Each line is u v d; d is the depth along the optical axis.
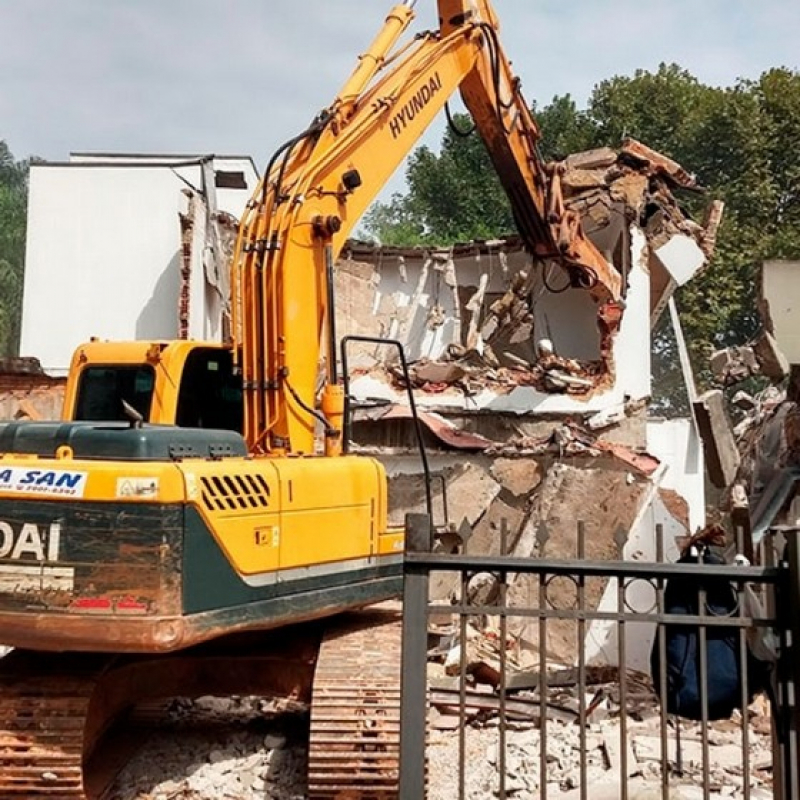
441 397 12.90
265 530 5.47
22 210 45.81
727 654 5.71
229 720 7.09
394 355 16.20
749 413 12.92
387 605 7.35
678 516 11.65
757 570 3.68
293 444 6.40
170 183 16.50
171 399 6.54
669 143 37.38
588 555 11.38
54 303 16.38
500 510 11.83
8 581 4.93
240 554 5.27
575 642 10.32
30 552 4.93
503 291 16.61
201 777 5.91
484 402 12.90
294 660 6.21
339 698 5.39
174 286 16.30
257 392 6.40
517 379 13.11
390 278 16.89
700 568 3.71
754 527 8.77
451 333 16.59
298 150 7.13
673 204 13.97
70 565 4.89
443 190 45.34
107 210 16.48
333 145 7.13
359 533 6.32
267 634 6.48
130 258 16.41
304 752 6.28
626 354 13.16
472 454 12.02
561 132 42.41
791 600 3.62
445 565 3.76
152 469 4.96
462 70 8.84
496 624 10.70
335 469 6.14
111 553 4.89
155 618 4.84
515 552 11.62
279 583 5.57
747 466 10.84
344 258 16.61
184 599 4.93
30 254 16.44
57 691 5.38
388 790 5.18
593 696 8.66
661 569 3.72
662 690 3.81
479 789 6.02
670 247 13.75
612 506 11.46
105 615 4.85
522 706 7.93
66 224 16.48
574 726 7.55
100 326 16.34
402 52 8.18
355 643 6.12
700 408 10.95
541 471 11.84
